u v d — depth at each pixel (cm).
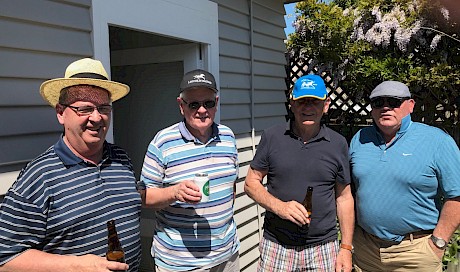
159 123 353
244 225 403
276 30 469
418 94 469
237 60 391
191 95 212
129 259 171
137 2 257
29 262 142
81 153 162
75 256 148
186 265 213
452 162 221
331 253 243
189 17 309
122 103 368
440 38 426
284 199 241
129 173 179
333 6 554
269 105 466
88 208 156
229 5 371
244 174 404
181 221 214
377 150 238
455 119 455
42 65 202
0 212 145
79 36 221
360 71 491
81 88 158
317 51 538
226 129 238
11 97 188
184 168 214
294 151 239
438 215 236
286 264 244
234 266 237
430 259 229
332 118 552
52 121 208
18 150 191
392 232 235
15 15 189
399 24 455
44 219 147
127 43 358
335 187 252
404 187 227
